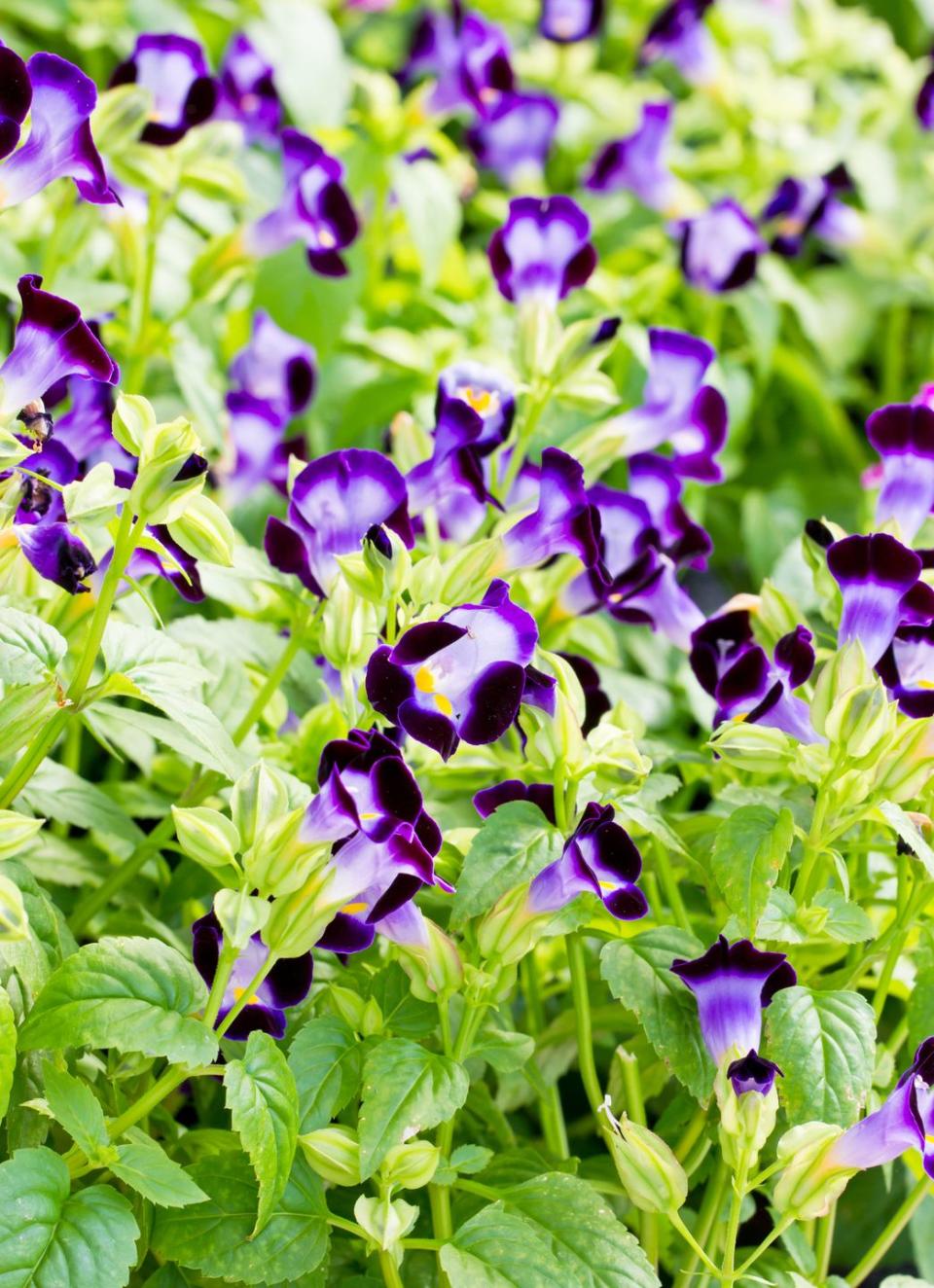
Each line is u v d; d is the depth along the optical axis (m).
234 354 1.11
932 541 0.93
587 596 0.90
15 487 0.81
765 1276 0.85
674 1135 0.88
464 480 0.86
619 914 0.82
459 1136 0.88
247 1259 0.80
